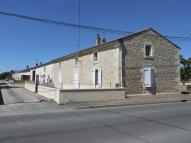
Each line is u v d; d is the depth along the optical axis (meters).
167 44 26.86
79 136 8.27
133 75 24.14
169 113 13.63
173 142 7.51
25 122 10.97
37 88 30.72
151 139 7.86
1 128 9.62
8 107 16.42
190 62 53.00
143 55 24.97
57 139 7.88
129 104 18.39
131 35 24.28
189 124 10.40
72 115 13.12
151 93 25.30
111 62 24.38
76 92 19.33
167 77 26.66
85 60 29.48
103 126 9.98
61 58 37.94
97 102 19.00
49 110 15.46
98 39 31.22
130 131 9.03
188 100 21.52
